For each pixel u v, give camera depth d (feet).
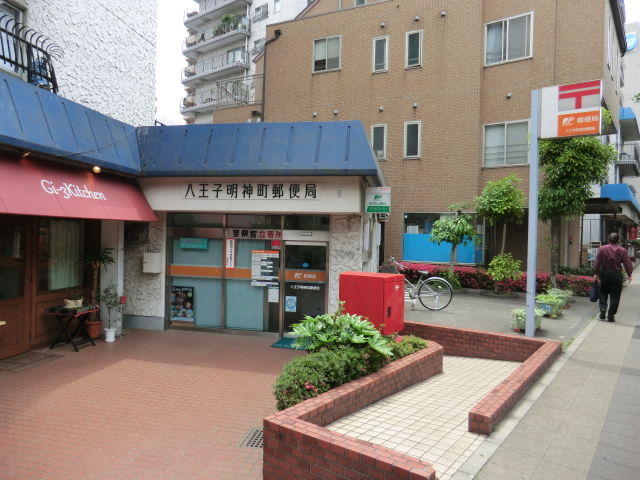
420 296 34.50
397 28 53.01
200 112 127.65
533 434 12.74
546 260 46.85
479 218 48.60
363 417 13.46
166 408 16.43
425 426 13.10
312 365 14.03
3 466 12.19
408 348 19.08
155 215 27.32
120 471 12.00
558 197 36.09
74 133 21.99
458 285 42.47
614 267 29.04
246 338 27.17
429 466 8.79
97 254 25.80
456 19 49.98
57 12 25.14
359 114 54.85
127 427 14.75
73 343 23.89
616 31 54.29
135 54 31.83
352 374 14.85
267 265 27.71
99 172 24.25
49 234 24.85
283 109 59.72
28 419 15.29
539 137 23.41
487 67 49.44
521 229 49.80
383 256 52.60
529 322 23.70
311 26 58.13
